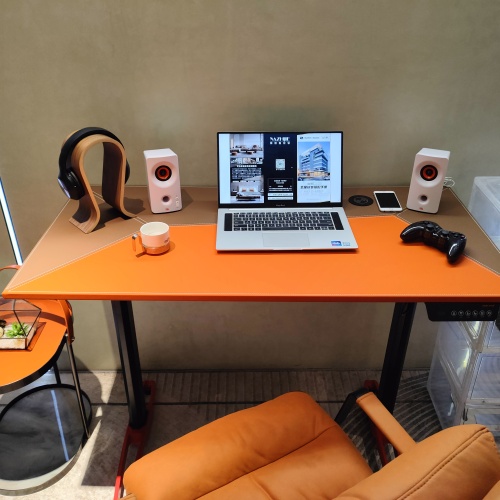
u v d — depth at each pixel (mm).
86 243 1574
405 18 1662
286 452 1385
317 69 1740
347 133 1854
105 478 1931
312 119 1827
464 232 1637
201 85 1759
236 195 1753
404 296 1372
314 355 2385
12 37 1669
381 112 1817
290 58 1720
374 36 1688
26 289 1379
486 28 1678
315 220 1685
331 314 2254
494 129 1855
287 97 1786
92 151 1866
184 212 1752
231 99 1785
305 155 1739
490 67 1744
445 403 2158
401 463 854
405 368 2410
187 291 1385
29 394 2242
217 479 1296
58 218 1705
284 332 2307
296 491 1288
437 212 1745
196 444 1352
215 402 2256
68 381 2354
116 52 1701
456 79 1764
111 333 2295
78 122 1820
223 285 1409
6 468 1949
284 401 1496
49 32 1664
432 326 2297
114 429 2117
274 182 1753
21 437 2068
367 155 1895
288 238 1592
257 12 1644
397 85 1771
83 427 2090
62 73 1732
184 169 1911
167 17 1648
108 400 2248
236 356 2383
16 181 1926
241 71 1737
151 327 2289
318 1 1631
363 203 1805
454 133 1863
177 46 1693
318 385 2336
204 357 2385
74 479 1925
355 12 1649
